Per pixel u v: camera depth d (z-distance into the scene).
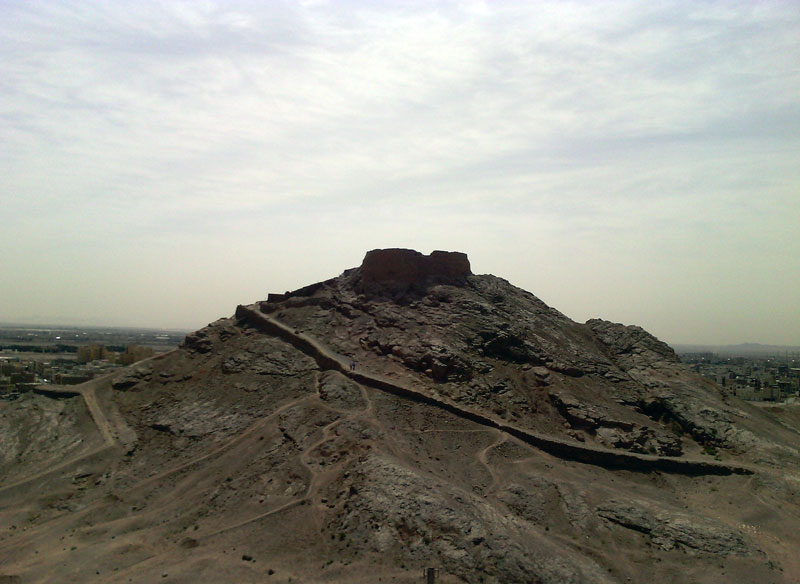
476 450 55.44
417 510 42.88
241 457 55.78
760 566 41.84
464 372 67.62
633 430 62.22
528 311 87.12
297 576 38.78
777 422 74.38
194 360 79.56
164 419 66.75
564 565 39.53
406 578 37.91
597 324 92.31
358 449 51.72
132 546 44.47
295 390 67.06
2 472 59.91
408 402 61.91
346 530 42.53
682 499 52.47
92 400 71.94
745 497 52.03
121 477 57.34
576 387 70.06
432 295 82.31
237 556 41.16
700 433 65.38
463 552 39.88
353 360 72.56
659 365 79.44
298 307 89.62
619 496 49.44
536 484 50.22
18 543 47.03
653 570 41.62
